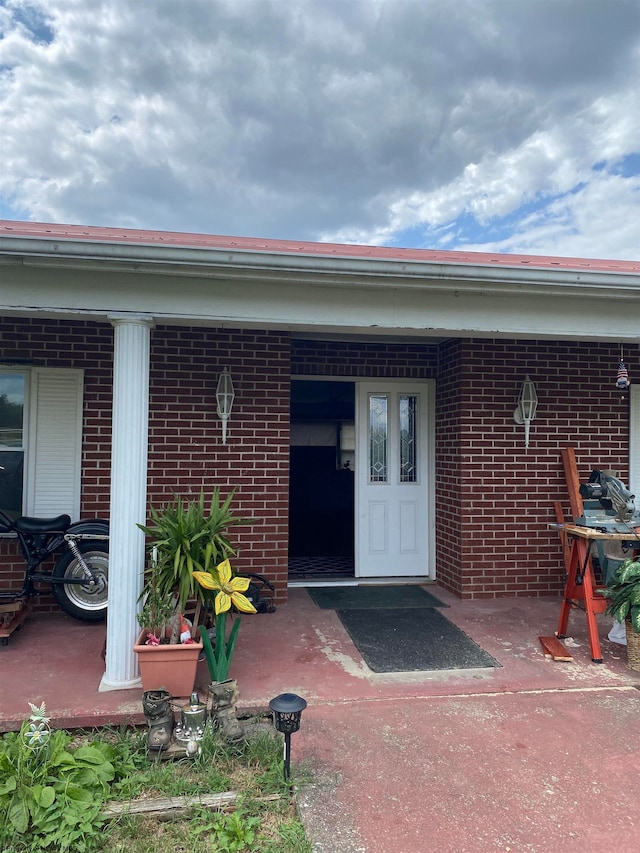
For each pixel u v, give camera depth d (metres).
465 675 3.80
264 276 3.68
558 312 4.18
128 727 3.15
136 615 3.47
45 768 2.50
